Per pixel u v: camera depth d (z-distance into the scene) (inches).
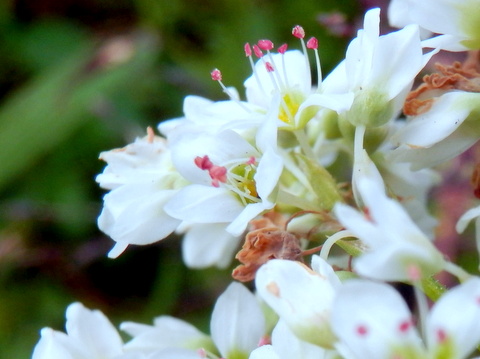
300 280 2.1
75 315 2.4
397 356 1.9
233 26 4.1
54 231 4.1
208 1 4.2
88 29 4.5
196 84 4.1
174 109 4.1
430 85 2.4
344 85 2.4
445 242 3.3
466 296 1.9
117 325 4.0
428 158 2.4
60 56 4.4
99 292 4.1
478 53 2.5
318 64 2.4
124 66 4.1
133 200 2.4
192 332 2.6
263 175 2.2
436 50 2.3
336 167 2.7
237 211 2.3
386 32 3.5
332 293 2.0
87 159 4.1
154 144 2.5
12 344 3.9
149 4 4.2
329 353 2.1
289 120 2.4
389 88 2.3
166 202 2.4
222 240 2.9
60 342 2.3
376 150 2.5
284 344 2.1
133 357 2.2
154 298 4.0
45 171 4.1
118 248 2.4
